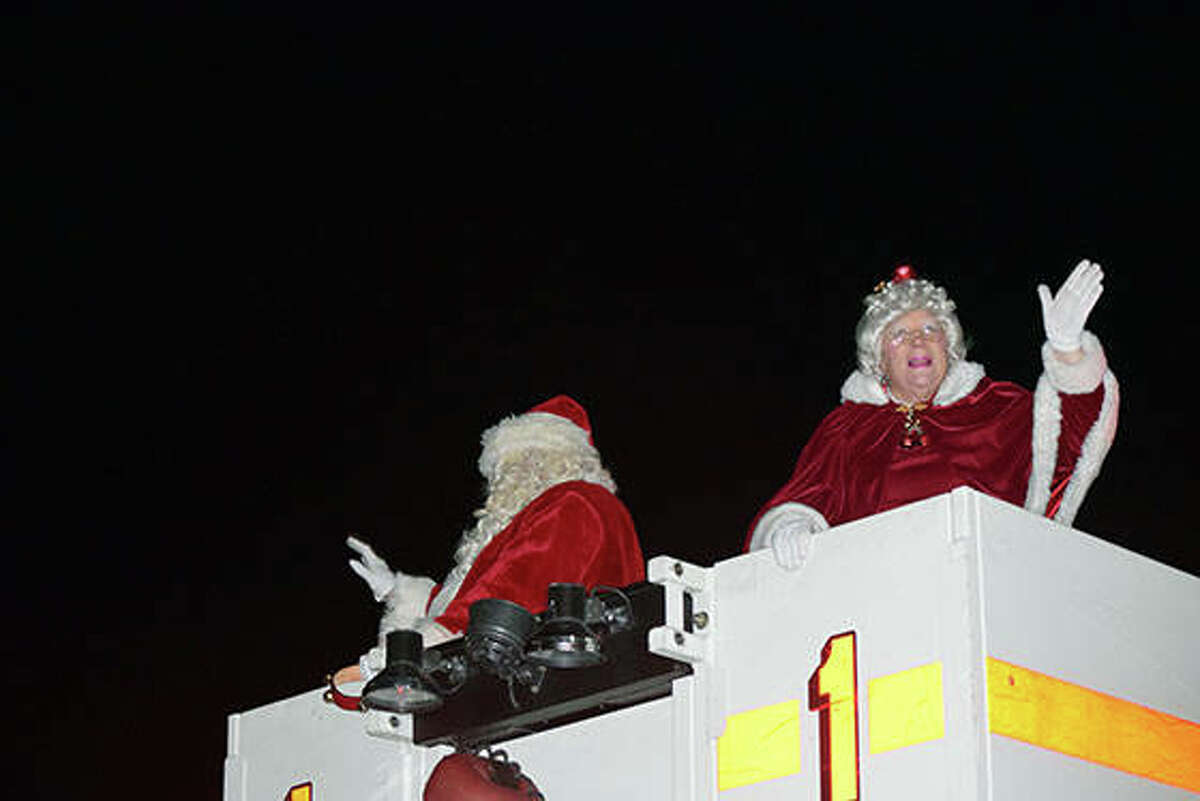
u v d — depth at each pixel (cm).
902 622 371
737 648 397
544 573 487
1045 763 360
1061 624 373
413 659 425
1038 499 474
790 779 380
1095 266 464
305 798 479
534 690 427
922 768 360
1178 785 382
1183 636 396
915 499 495
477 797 418
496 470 548
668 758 407
